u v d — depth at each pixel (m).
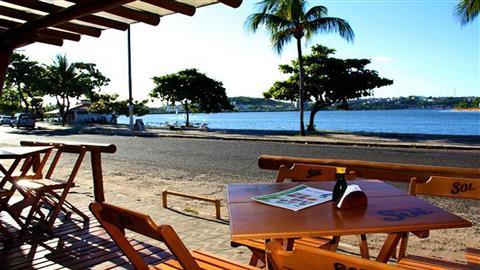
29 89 54.81
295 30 23.42
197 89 37.38
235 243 3.09
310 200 2.75
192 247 4.47
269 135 24.22
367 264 1.28
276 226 2.22
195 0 3.71
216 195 7.72
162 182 9.24
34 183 4.99
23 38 4.84
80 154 5.16
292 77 29.88
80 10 3.90
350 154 14.15
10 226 5.11
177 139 22.59
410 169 3.57
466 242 4.81
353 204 2.56
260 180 9.38
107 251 4.19
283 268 1.50
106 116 55.00
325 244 3.02
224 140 21.64
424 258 2.80
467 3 17.55
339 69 28.83
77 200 6.79
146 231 1.95
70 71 49.62
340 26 22.66
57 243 4.45
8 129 37.56
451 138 20.33
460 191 2.97
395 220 2.32
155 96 38.06
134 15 4.14
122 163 12.66
